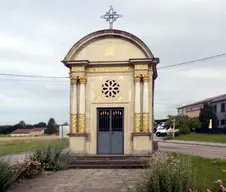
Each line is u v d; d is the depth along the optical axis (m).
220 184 8.45
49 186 12.52
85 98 19.73
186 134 54.47
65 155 17.36
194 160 18.28
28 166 14.31
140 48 19.38
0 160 12.33
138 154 18.73
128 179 13.67
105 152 19.44
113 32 19.55
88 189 11.93
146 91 19.11
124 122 19.41
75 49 19.72
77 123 19.52
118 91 19.62
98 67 19.83
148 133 18.78
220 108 70.88
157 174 9.62
